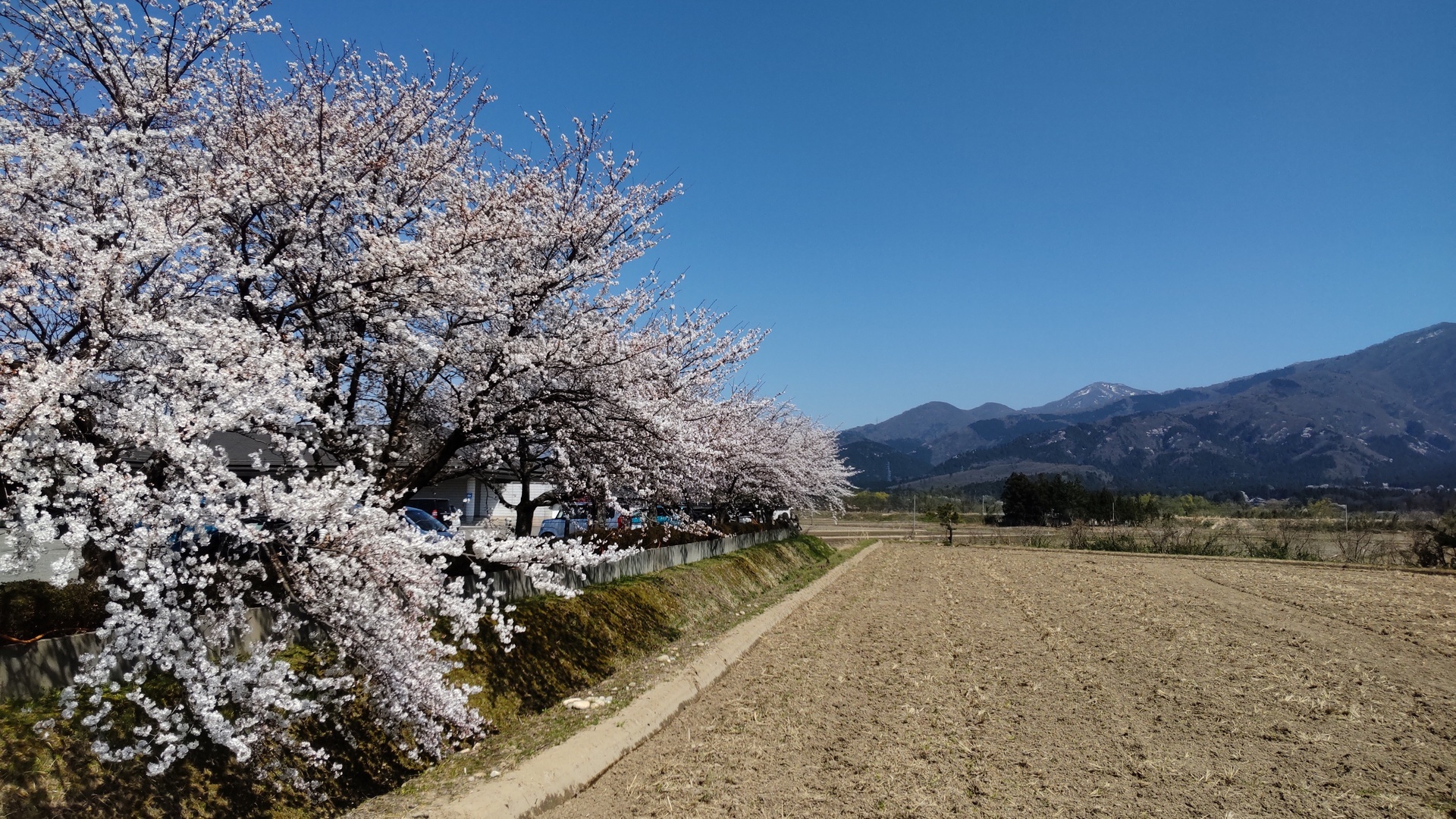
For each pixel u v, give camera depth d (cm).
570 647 984
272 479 512
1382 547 3319
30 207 554
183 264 586
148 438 463
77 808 428
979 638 1328
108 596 514
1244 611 1650
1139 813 585
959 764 691
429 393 937
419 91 799
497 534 892
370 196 780
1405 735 784
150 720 490
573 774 653
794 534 3334
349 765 593
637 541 1504
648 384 960
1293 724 817
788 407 2488
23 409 410
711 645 1223
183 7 619
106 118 609
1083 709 873
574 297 898
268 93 772
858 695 936
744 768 685
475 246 748
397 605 566
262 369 507
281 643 530
